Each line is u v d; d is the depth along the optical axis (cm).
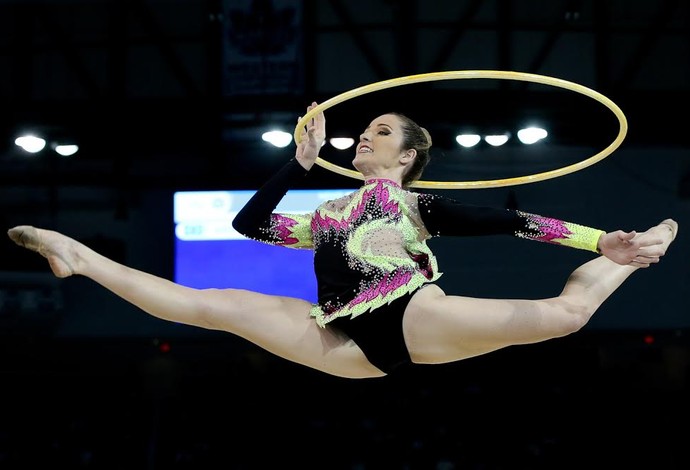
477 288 1518
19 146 1480
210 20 1449
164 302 491
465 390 1591
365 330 498
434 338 493
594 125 1410
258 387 1598
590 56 1419
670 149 1528
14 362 1600
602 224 1520
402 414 1578
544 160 1534
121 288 483
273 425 1569
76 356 1608
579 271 529
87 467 1555
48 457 1559
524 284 1516
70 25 1489
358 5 1430
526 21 1430
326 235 523
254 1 1441
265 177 1524
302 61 1426
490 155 1534
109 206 1574
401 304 495
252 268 1500
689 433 1487
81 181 1590
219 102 1407
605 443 1518
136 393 1594
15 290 1583
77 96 1480
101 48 1484
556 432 1540
